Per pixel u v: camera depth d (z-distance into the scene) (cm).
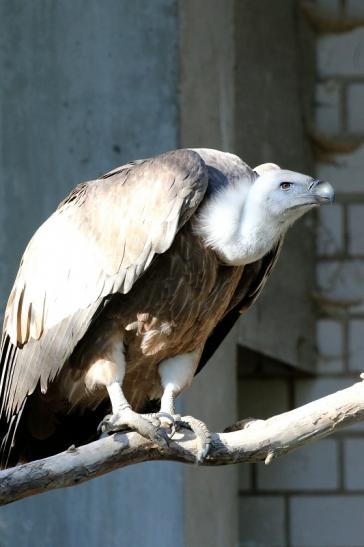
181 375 859
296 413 748
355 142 1605
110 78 1214
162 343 839
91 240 829
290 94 1534
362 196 1600
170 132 1198
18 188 1224
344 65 1627
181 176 808
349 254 1592
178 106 1198
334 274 1588
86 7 1224
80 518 1194
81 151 1216
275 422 748
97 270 820
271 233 804
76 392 853
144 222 810
